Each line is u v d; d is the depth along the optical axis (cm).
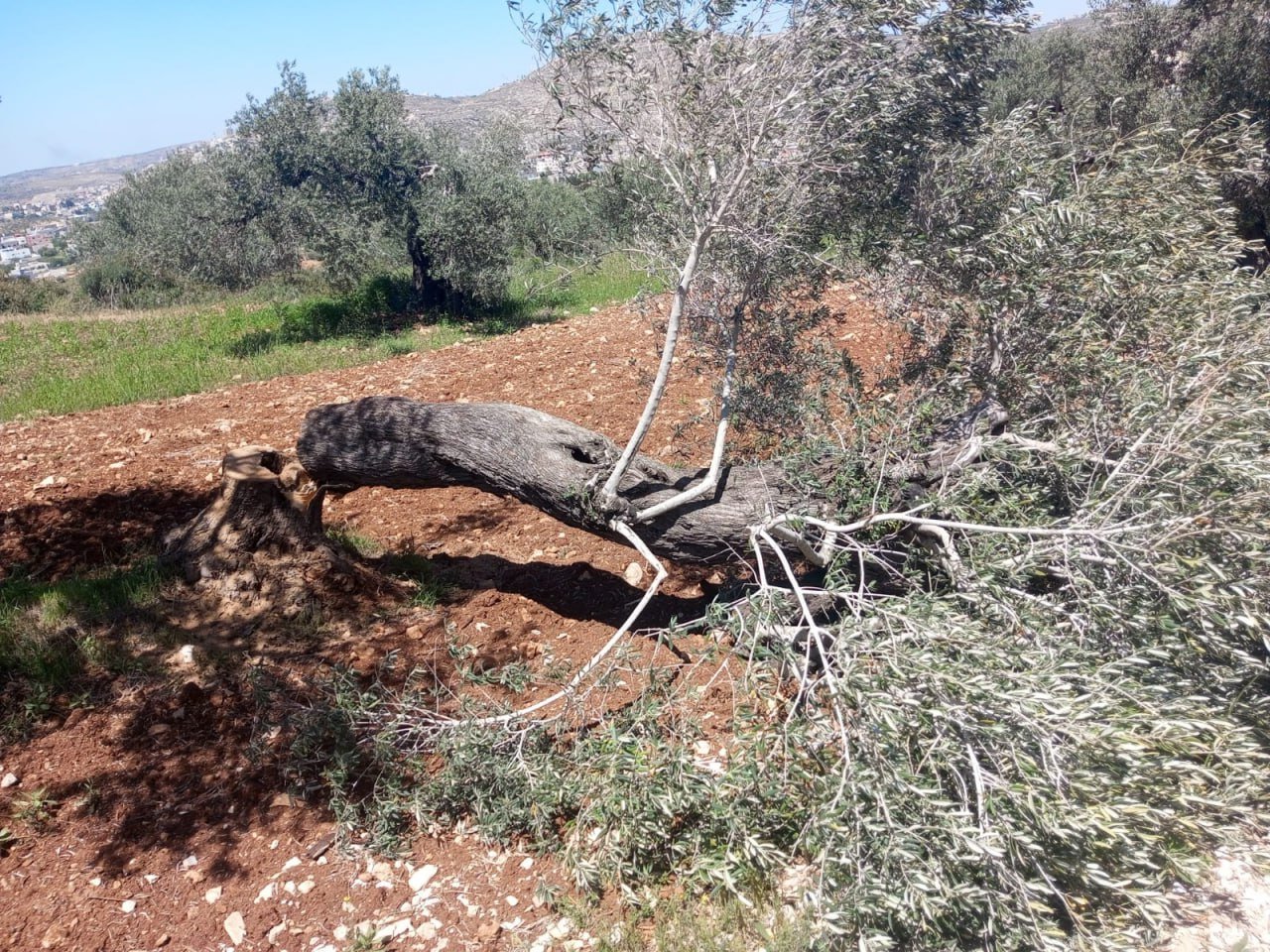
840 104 378
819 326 538
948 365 454
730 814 307
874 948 258
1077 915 294
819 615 433
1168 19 1234
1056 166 426
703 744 387
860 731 290
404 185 1515
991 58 449
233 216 1516
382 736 357
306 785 374
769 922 310
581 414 803
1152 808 294
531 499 460
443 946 310
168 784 376
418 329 1487
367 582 502
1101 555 339
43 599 478
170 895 330
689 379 882
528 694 426
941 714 278
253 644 454
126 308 2184
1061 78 1404
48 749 391
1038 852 286
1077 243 398
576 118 419
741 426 512
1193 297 421
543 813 340
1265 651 380
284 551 488
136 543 571
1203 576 314
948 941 278
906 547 388
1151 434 353
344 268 1490
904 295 466
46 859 343
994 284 415
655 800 308
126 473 716
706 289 477
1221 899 315
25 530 607
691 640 464
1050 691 282
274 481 486
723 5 377
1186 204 439
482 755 347
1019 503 368
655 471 455
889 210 450
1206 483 337
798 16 376
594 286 1644
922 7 380
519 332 1351
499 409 473
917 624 303
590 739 343
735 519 420
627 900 318
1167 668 337
